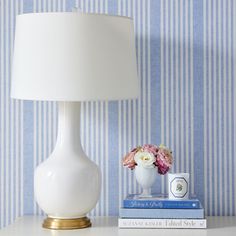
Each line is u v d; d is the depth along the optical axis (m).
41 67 1.92
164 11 2.32
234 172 2.33
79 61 1.91
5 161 2.34
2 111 2.34
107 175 2.33
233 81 2.32
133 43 2.03
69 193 2.03
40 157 2.34
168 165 2.12
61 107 2.09
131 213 2.06
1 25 2.33
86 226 2.09
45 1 2.33
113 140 2.33
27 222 2.19
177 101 2.33
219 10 2.32
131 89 2.00
